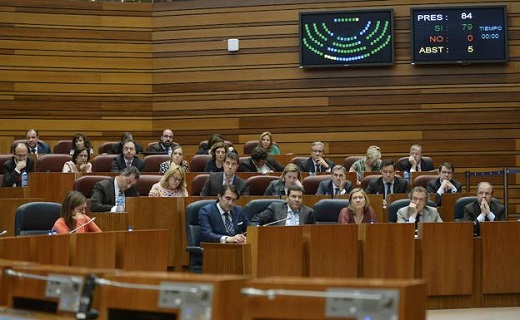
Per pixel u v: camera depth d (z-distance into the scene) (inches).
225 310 130.1
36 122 569.9
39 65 571.5
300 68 555.5
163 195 346.6
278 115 558.6
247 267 267.7
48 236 229.8
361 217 312.5
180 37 574.6
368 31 543.8
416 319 124.2
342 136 551.5
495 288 302.0
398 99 546.3
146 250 256.4
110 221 313.4
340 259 278.8
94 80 576.1
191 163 438.6
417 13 538.9
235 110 564.4
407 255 287.4
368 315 122.2
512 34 538.9
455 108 543.8
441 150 544.7
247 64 563.5
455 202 377.1
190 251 295.7
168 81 575.2
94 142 574.6
